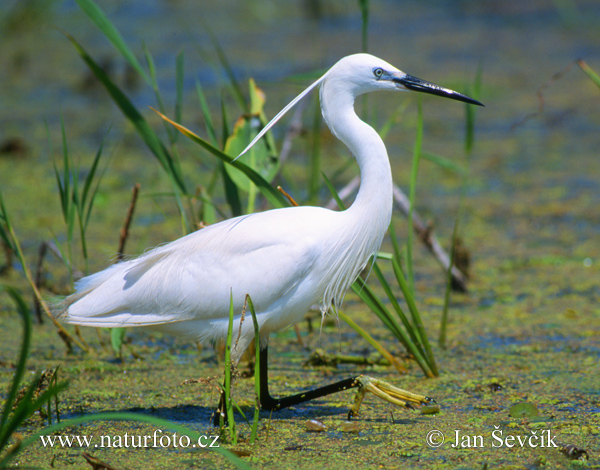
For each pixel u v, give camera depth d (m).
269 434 6.99
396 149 21.27
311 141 20.33
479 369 8.80
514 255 13.73
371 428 7.11
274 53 31.41
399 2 44.53
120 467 6.26
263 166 9.73
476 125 23.61
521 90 26.39
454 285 11.98
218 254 7.14
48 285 11.20
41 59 31.62
